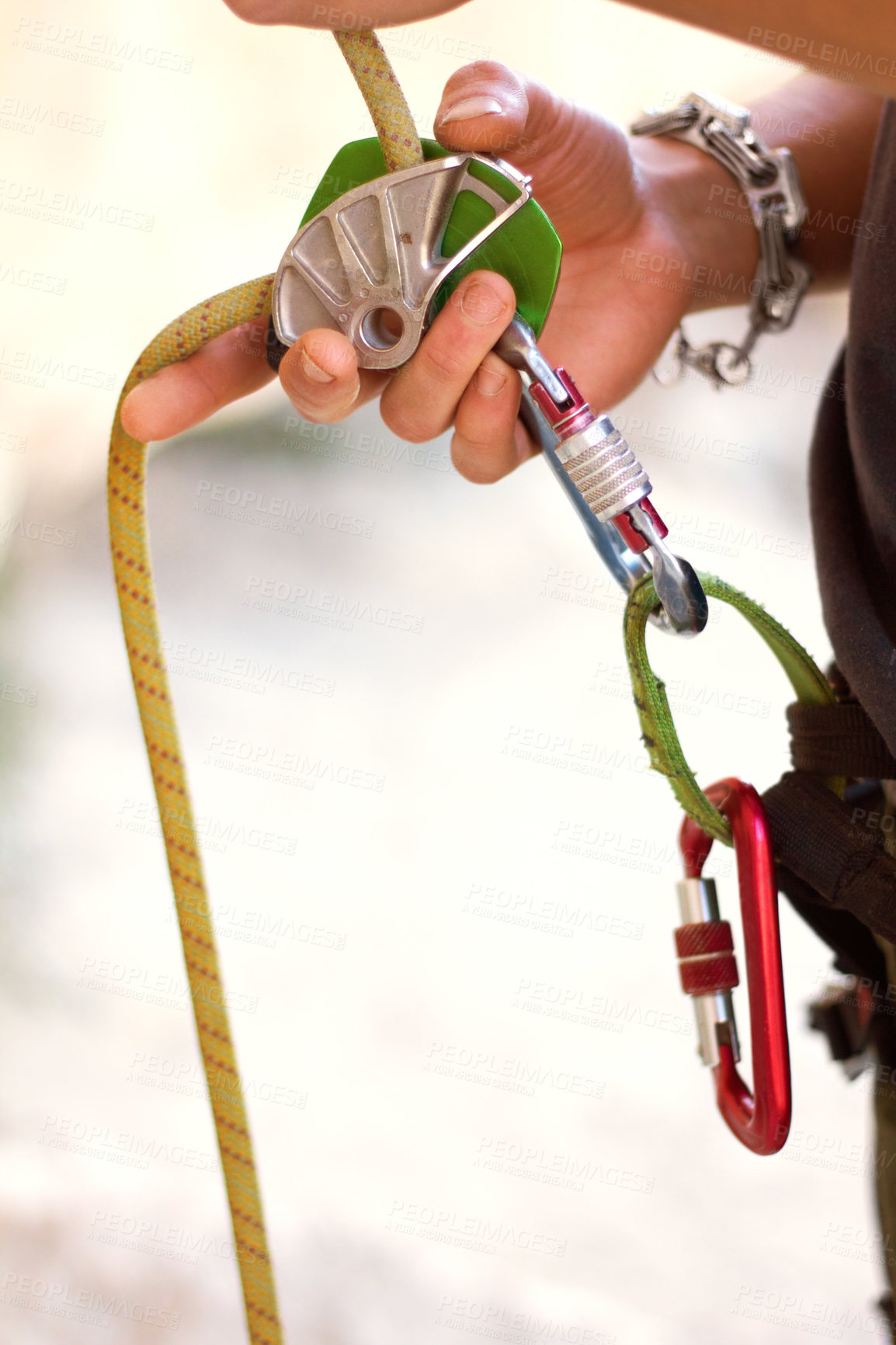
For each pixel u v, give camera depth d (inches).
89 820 151.5
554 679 175.6
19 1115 111.7
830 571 53.9
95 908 139.7
